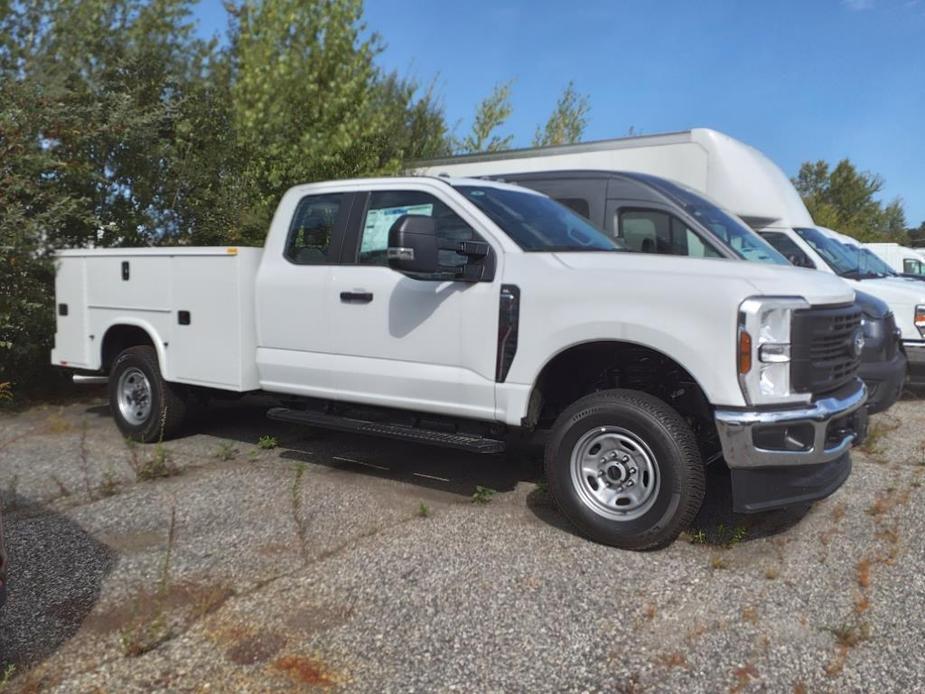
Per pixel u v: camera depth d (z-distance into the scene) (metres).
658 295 4.20
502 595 3.77
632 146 9.96
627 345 4.49
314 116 12.12
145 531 4.64
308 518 4.84
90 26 9.38
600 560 4.20
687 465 4.17
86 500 5.23
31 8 8.98
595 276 4.43
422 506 4.92
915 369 9.07
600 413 4.38
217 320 6.09
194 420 6.96
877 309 6.88
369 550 4.32
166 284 6.45
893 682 3.05
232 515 4.90
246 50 11.70
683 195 8.00
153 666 3.15
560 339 4.48
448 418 5.14
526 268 4.68
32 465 6.14
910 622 3.52
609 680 3.06
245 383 5.99
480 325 4.78
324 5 12.20
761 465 4.02
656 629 3.46
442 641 3.35
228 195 10.70
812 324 4.14
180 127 10.23
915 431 7.29
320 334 5.55
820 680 3.07
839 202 46.22
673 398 4.75
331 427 5.48
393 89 18.53
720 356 4.02
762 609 3.64
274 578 3.96
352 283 5.36
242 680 3.06
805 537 4.53
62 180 9.03
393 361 5.19
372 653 3.26
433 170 11.89
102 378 7.34
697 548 4.38
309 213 5.80
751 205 9.36
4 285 8.55
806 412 4.07
